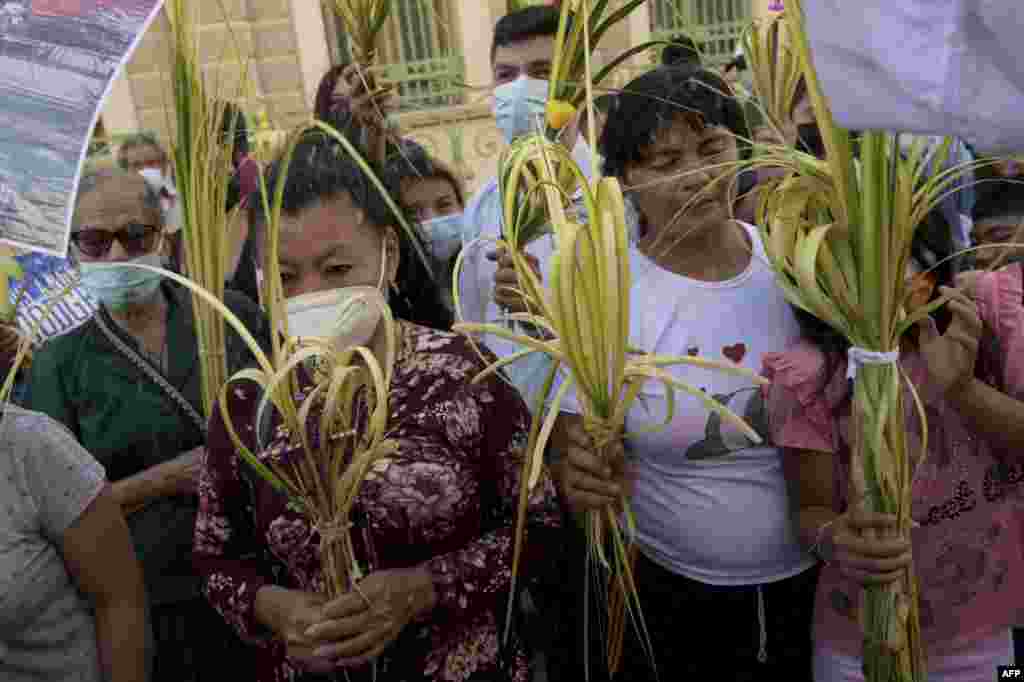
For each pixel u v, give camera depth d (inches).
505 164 70.9
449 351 65.5
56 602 67.2
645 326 79.9
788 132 102.0
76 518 66.6
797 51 59.1
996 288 71.7
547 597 94.1
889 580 63.9
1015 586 74.1
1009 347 70.2
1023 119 41.8
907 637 66.9
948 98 42.5
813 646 80.7
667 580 84.9
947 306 70.5
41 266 105.0
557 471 85.9
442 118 225.9
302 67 291.9
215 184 85.7
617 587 80.1
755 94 103.3
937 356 67.2
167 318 93.1
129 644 69.6
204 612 92.5
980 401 67.5
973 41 41.9
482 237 71.0
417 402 63.6
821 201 63.9
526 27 113.1
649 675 87.2
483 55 279.3
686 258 81.3
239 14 277.4
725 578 82.5
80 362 91.1
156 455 90.7
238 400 66.7
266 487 64.5
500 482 66.2
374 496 62.1
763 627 80.4
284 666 66.9
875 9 43.3
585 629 80.4
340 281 64.7
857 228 60.3
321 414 61.2
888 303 60.9
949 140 61.6
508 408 65.9
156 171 113.8
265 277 65.8
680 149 75.9
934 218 70.2
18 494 64.5
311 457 59.2
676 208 77.0
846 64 44.3
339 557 61.4
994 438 68.3
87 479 67.4
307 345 60.1
